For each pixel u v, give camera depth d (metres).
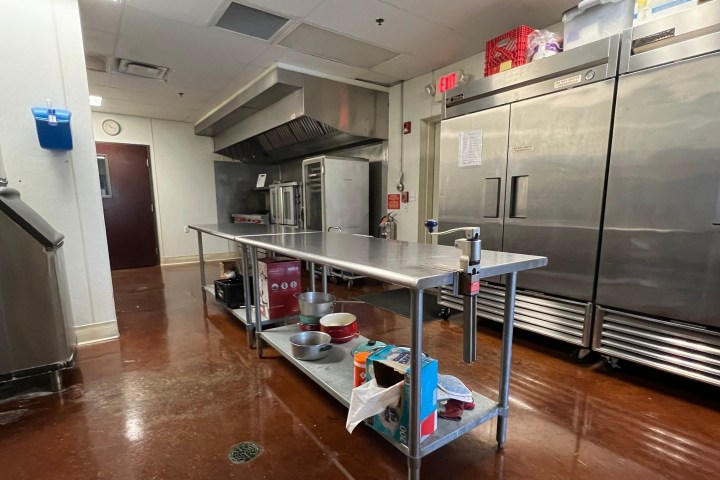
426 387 1.28
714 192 1.74
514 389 2.02
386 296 4.08
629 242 2.05
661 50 1.86
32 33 2.37
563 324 2.37
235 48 3.38
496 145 2.70
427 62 3.74
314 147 5.54
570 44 2.34
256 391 2.04
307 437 1.63
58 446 1.57
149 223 6.10
